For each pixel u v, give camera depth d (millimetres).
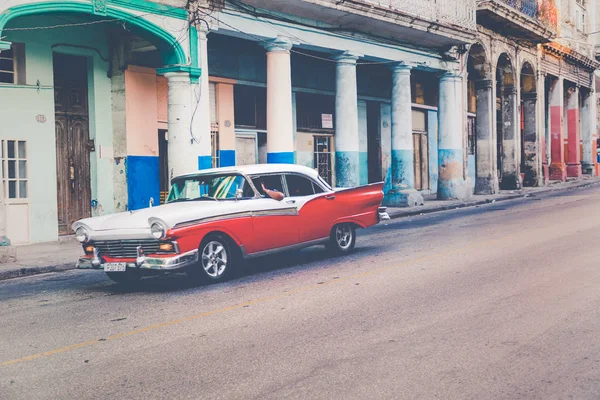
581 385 4855
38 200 14492
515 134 30219
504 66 29828
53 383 5273
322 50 19031
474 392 4766
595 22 43906
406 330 6430
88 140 15672
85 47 15297
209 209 9438
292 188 10836
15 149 14094
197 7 15062
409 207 21656
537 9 31031
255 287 8969
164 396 4883
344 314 7176
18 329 7152
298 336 6359
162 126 16734
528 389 4801
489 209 21250
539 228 14555
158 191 16516
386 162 25484
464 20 23125
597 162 44312
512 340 5996
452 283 8656
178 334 6633
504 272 9312
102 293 9133
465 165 25609
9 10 11938
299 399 4711
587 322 6527
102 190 15750
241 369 5430
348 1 17641
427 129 27953
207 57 16406
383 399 4668
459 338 6102
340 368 5363
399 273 9555
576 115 40062
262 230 10070
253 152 19719
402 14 19719
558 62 36188
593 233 13227
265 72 19797
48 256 12539
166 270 8828
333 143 22969
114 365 5688
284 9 17031
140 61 15992
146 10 14117
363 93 24016
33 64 14328
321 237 11211
